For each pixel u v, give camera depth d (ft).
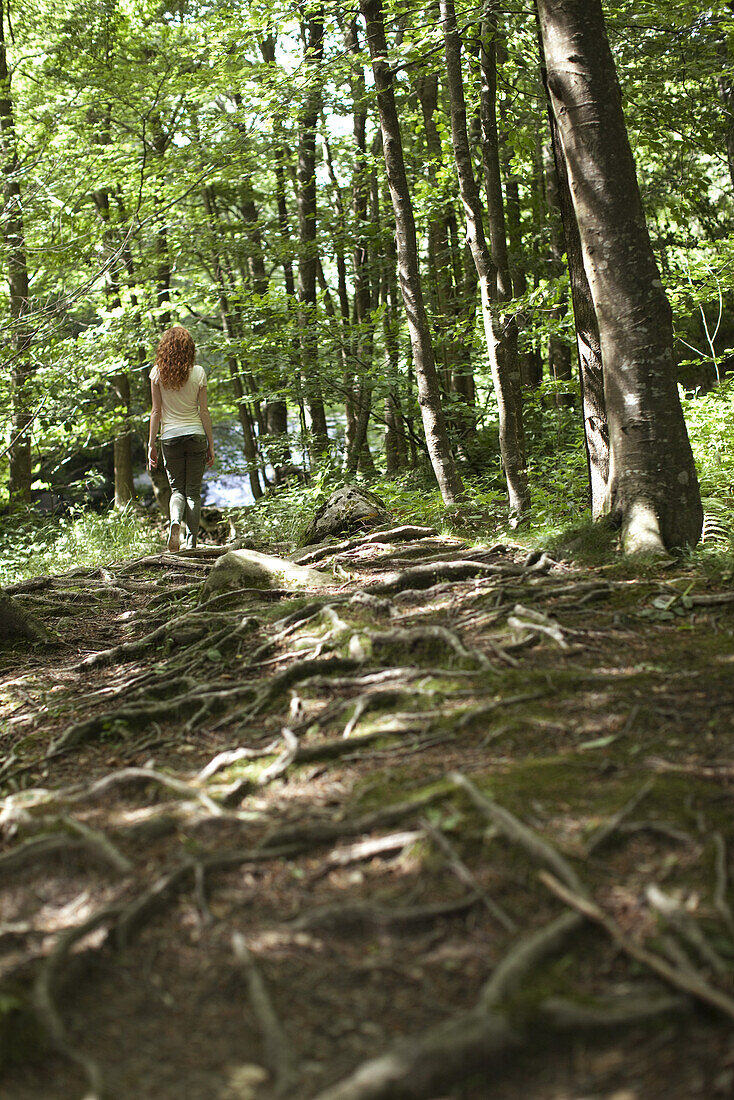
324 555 22.86
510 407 27.94
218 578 20.24
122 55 47.65
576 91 17.95
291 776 10.98
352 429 53.67
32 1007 7.02
